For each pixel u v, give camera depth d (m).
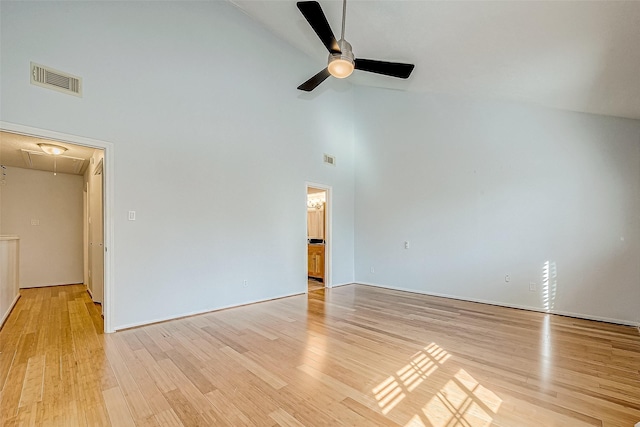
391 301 4.32
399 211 5.20
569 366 2.26
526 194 3.89
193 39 3.57
